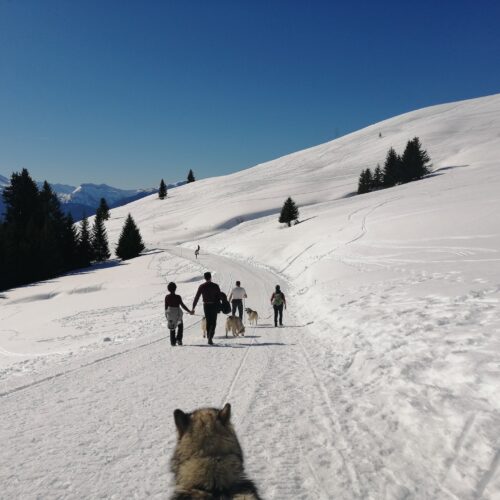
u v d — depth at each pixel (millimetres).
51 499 3701
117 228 123438
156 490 3818
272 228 79500
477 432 4305
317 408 5953
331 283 21438
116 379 7984
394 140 169750
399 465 4184
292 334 13266
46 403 6535
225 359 9625
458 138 150875
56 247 64750
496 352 6359
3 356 18703
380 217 48844
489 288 11945
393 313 11438
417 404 5406
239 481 2486
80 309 32750
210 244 82750
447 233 30391
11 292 50375
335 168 152000
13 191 73562
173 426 5395
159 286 40938
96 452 4656
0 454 4656
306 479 3975
